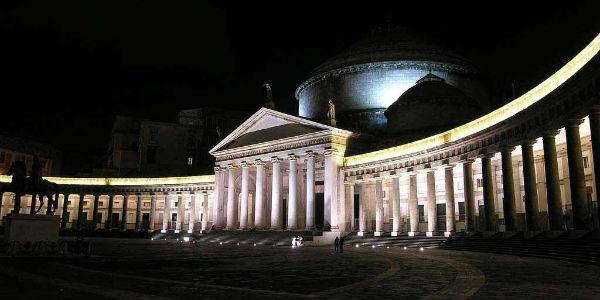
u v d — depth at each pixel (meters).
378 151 59.69
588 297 14.78
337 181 63.22
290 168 67.56
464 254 35.06
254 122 74.12
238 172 80.50
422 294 16.20
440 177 61.44
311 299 15.23
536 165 48.59
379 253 39.16
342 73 82.00
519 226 49.31
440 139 51.00
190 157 107.25
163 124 106.00
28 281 19.73
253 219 81.06
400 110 68.00
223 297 15.77
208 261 31.86
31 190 36.09
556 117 33.25
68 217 105.00
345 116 79.38
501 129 40.88
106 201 105.88
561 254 28.67
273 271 24.81
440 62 78.94
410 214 55.25
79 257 34.28
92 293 16.50
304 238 57.81
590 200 42.97
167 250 45.94
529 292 15.93
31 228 34.91
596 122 28.47
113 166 110.25
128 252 42.19
